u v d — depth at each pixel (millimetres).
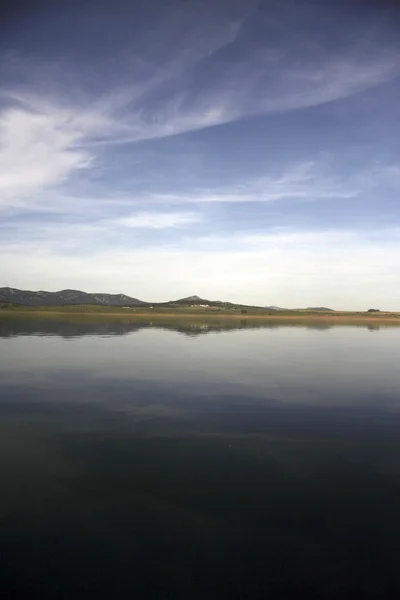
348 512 8773
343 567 7102
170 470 10797
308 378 23516
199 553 7434
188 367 26828
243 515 8641
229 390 20125
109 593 6445
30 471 10711
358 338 55656
